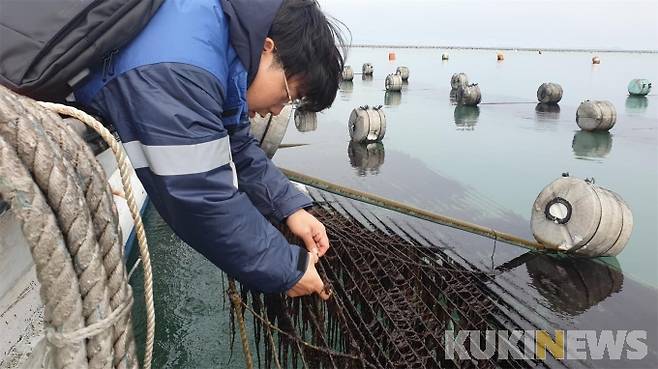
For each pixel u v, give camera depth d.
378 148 12.21
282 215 2.24
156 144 1.37
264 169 2.21
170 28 1.43
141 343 4.50
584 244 5.19
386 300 3.36
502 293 4.44
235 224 1.48
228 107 1.68
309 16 1.65
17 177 1.06
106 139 1.37
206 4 1.50
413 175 9.88
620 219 5.19
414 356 2.83
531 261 5.29
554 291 4.65
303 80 1.74
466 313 3.66
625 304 4.48
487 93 24.03
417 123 15.85
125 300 1.32
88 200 1.26
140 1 1.38
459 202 8.23
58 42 1.36
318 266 3.35
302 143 12.73
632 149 12.25
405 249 4.63
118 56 1.43
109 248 1.29
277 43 1.64
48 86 1.40
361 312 3.38
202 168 1.41
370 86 27.14
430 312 3.39
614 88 26.34
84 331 1.20
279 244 1.64
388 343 2.89
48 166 1.11
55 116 1.24
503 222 7.30
